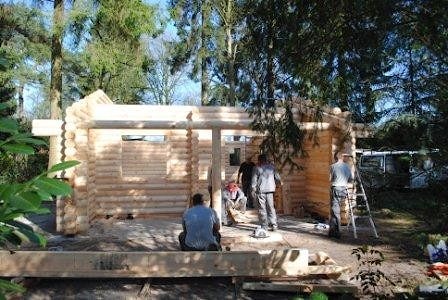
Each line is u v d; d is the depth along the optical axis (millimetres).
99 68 15820
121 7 15617
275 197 14531
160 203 13305
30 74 15758
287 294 6227
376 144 3945
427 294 3895
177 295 6219
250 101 4457
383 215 12750
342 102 4137
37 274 6332
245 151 16891
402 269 7328
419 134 3277
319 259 7305
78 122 10320
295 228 11391
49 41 16438
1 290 1381
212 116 13234
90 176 11789
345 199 10430
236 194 13016
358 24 3551
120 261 6383
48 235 10258
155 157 17750
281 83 4297
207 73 27188
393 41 3582
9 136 1645
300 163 14078
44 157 18062
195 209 7168
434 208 3328
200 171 14000
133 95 27047
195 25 25906
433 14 3125
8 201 1271
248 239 9562
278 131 4461
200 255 6434
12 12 15383
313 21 3754
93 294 6203
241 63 4543
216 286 6617
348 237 10117
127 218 13031
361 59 3678
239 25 4520
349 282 6457
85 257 6359
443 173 3234
